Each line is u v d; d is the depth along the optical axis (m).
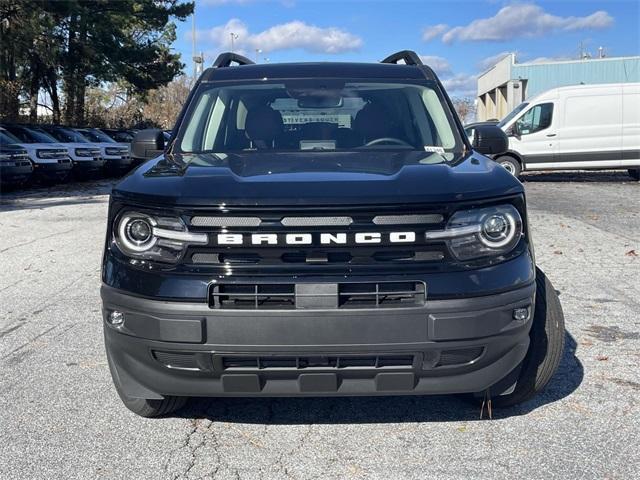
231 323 3.03
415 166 3.51
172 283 3.07
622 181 19.08
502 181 3.31
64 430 3.76
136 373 3.29
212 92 4.72
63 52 30.50
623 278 7.24
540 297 3.74
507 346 3.21
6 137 17.70
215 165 3.66
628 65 38.84
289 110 4.57
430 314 3.03
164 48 37.75
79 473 3.31
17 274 7.79
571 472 3.24
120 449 3.54
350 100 4.62
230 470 3.33
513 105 37.53
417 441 3.59
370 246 3.04
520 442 3.56
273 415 3.94
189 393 3.25
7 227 11.46
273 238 3.02
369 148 4.26
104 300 3.29
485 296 3.08
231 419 3.89
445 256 3.10
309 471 3.31
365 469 3.32
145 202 3.17
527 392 3.75
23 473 3.31
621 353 4.90
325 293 2.99
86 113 39.31
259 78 4.82
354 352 3.04
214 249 3.07
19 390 4.33
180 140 4.43
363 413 3.95
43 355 4.99
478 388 3.24
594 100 18.28
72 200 15.83
